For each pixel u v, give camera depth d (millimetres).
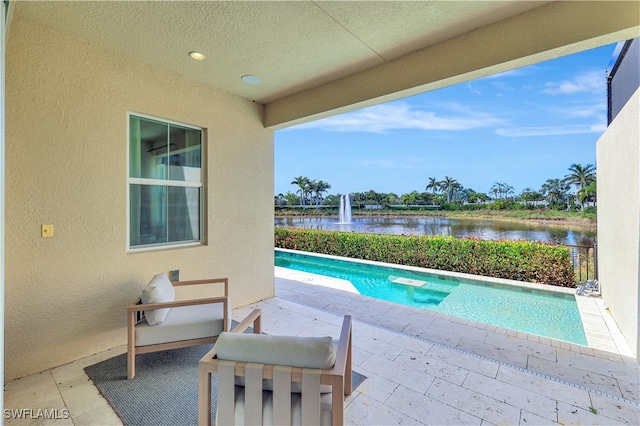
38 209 2285
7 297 2158
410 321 3424
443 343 2838
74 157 2461
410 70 2766
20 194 2203
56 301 2383
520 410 1867
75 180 2471
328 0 1993
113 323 2703
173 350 2646
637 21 1824
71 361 2449
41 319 2311
